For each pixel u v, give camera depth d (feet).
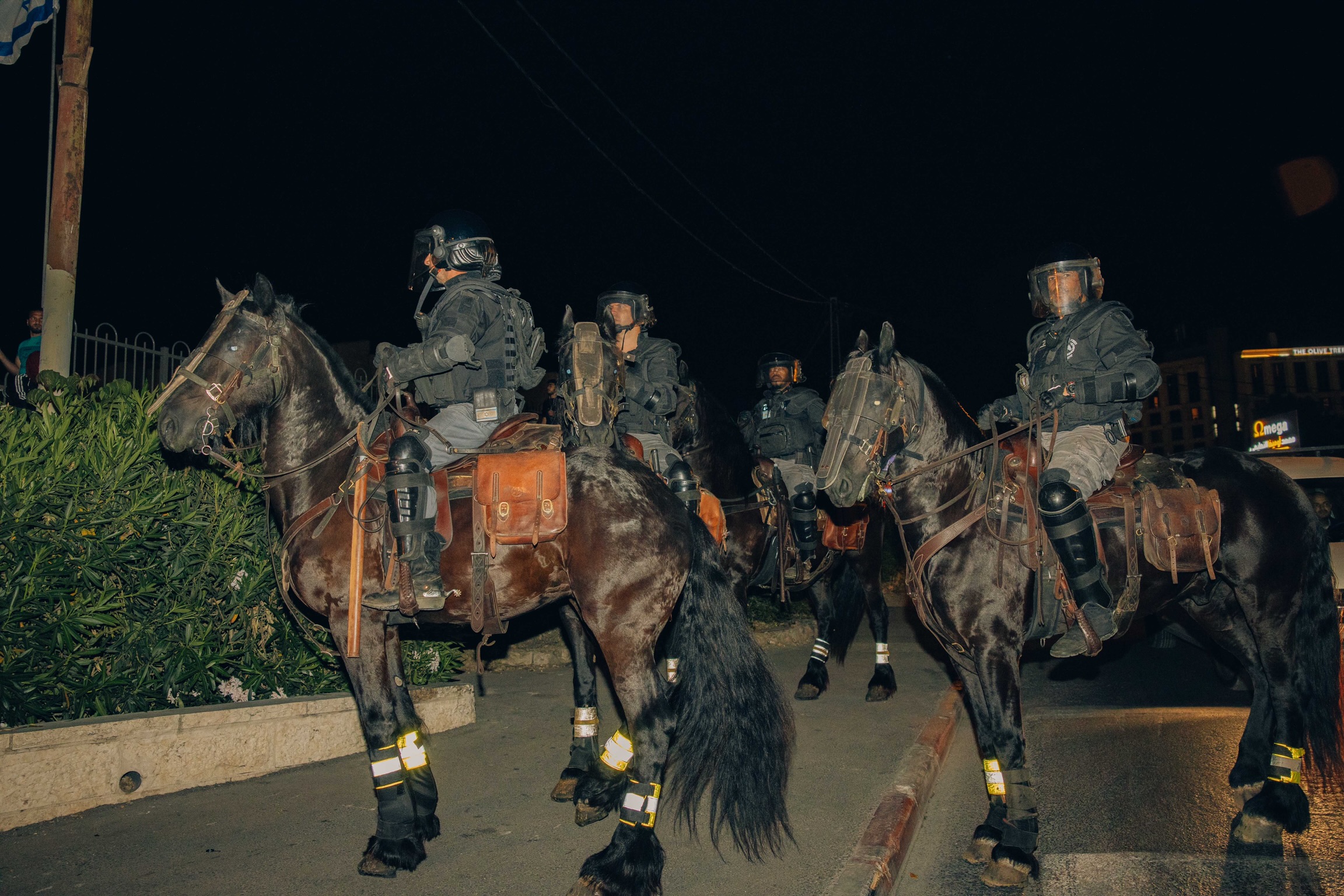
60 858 13.53
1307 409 155.12
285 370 13.76
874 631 24.08
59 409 16.97
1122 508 14.65
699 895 12.42
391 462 12.76
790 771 17.37
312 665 19.74
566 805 15.92
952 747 20.74
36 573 15.43
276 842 14.16
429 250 14.49
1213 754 19.29
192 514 17.60
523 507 13.05
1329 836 14.83
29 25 23.80
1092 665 30.09
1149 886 13.11
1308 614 15.17
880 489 15.03
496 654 27.71
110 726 15.81
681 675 13.28
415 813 14.01
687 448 20.71
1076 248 15.26
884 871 12.89
